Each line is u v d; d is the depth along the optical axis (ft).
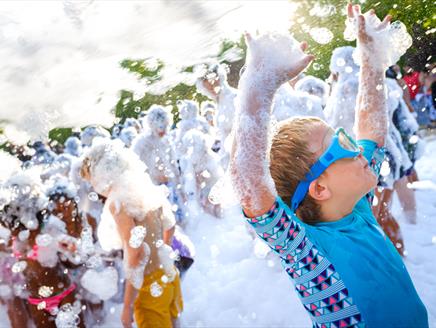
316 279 3.76
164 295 7.99
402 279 3.88
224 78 14.32
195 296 11.57
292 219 3.72
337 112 10.99
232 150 3.60
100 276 9.36
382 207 10.78
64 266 8.78
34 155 12.86
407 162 11.19
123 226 7.66
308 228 3.91
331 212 3.99
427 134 19.07
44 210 8.39
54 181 9.31
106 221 8.26
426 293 9.66
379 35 4.59
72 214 9.06
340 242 3.83
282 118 11.28
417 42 19.54
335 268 3.74
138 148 13.99
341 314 3.71
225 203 4.11
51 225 8.46
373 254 3.85
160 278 7.96
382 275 3.78
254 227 3.68
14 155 12.26
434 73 19.04
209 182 16.16
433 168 16.15
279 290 11.14
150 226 7.92
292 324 9.89
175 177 14.94
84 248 8.99
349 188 3.85
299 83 13.17
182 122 16.81
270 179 3.56
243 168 3.50
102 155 7.87
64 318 8.73
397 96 11.28
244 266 12.44
